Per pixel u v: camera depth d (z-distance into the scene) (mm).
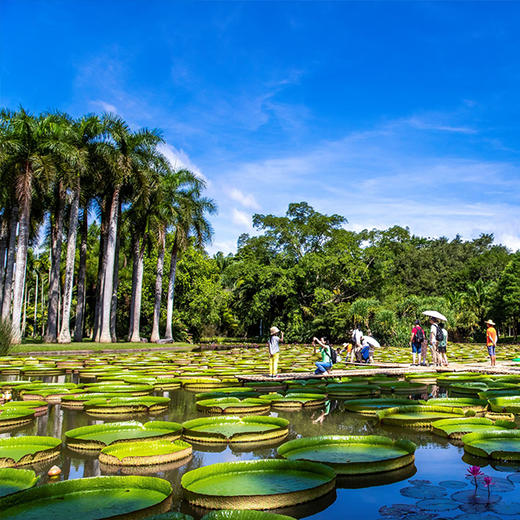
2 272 27172
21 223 22562
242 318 40188
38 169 22812
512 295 40656
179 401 9039
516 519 3230
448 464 4668
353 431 6332
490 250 63000
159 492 3727
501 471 4395
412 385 10695
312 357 20594
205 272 39688
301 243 40594
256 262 38781
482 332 46344
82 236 29172
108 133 26625
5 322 20562
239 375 12031
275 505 3578
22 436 5785
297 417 7418
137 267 30375
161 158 28734
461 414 7082
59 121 25812
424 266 56125
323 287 38344
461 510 3416
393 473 4398
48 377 12742
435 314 15086
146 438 5508
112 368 14125
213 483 3924
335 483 4121
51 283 25859
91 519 3156
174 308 38062
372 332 33125
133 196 28000
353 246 38781
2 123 23844
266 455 5180
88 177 26688
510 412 7430
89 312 39969
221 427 6332
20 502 3500
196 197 33906
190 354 22406
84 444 5508
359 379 12352
